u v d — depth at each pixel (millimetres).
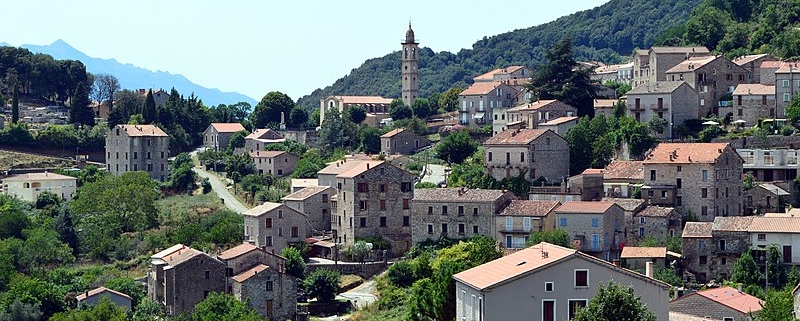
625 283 153000
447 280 179000
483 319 150875
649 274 182000
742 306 181250
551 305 151625
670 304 184500
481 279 157625
